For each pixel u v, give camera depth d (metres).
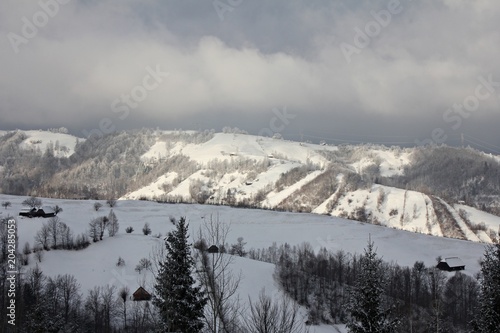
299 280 127.25
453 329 89.31
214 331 26.97
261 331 25.89
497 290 45.03
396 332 47.09
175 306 38.81
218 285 28.91
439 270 163.38
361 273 47.06
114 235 182.25
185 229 40.84
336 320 106.56
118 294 117.69
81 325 102.88
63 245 159.88
